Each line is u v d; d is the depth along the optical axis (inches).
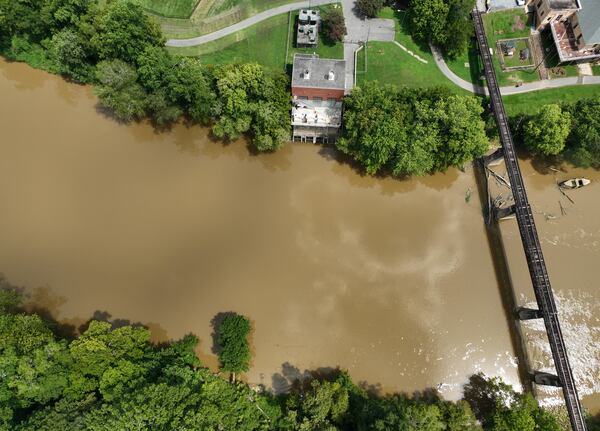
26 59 3715.6
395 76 3690.9
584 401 2962.6
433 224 3412.9
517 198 3154.5
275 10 3902.6
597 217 3440.0
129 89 3223.4
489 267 3292.3
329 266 3255.4
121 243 3272.6
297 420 2613.2
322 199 3472.0
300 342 3063.5
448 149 3193.9
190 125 3641.7
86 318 3095.5
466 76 3722.9
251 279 3208.7
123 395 2330.2
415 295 3201.3
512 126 3523.6
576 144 3329.2
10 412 2341.3
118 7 3149.6
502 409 2684.5
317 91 3304.6
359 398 2753.4
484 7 3882.9
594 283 3245.6
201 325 3093.0
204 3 3914.9
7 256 3201.3
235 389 2723.9
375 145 3085.6
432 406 2474.2
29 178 3432.6
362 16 3873.0
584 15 3575.3
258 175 3540.8
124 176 3486.7
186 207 3403.1
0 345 2481.5
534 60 3750.0
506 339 3115.2
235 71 3184.1
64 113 3678.6
